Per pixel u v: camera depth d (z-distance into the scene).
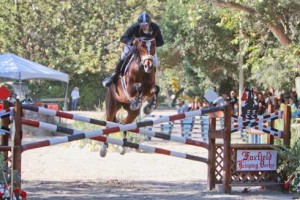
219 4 23.20
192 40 35.50
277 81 33.94
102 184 13.61
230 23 24.38
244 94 24.05
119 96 12.58
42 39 45.38
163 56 38.22
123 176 15.10
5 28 44.66
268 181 12.79
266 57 25.12
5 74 23.39
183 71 45.47
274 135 12.88
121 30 44.44
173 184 13.73
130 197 11.54
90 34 45.53
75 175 15.17
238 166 12.55
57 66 45.78
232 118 12.65
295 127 17.81
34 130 26.06
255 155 12.69
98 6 45.31
